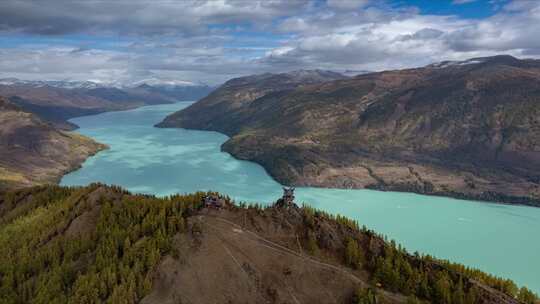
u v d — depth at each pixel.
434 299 128.12
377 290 129.50
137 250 144.00
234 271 134.38
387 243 153.38
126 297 127.25
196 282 131.12
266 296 129.50
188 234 147.00
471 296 126.81
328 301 128.12
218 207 163.62
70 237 162.88
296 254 142.38
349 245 143.88
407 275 135.38
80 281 135.12
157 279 133.00
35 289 140.12
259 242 145.88
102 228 160.38
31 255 158.25
